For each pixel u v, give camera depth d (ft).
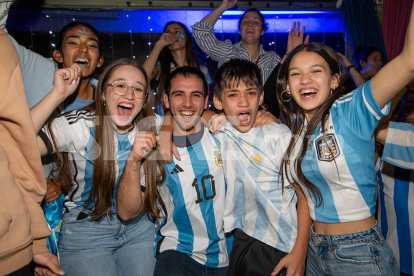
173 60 8.72
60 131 4.97
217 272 5.46
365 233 4.42
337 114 4.49
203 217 5.46
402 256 5.88
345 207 4.49
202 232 5.47
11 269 3.68
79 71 4.73
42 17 10.53
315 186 4.65
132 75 5.28
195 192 5.44
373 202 4.55
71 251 5.38
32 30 10.51
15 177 3.98
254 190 5.26
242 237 5.45
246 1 11.09
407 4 11.66
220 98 5.65
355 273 4.38
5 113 3.65
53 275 5.08
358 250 4.39
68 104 6.51
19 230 3.68
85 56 6.59
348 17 11.35
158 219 5.79
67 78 4.58
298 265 4.84
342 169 4.36
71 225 5.47
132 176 4.91
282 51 11.78
